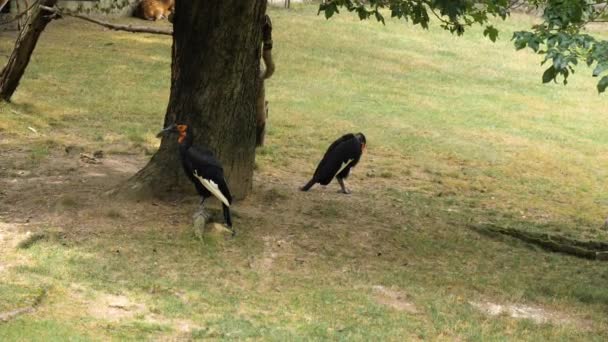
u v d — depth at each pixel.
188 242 12.04
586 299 11.91
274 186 16.02
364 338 9.38
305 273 11.54
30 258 10.85
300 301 10.45
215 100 13.67
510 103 29.50
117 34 31.88
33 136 18.25
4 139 17.69
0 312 8.96
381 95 28.00
